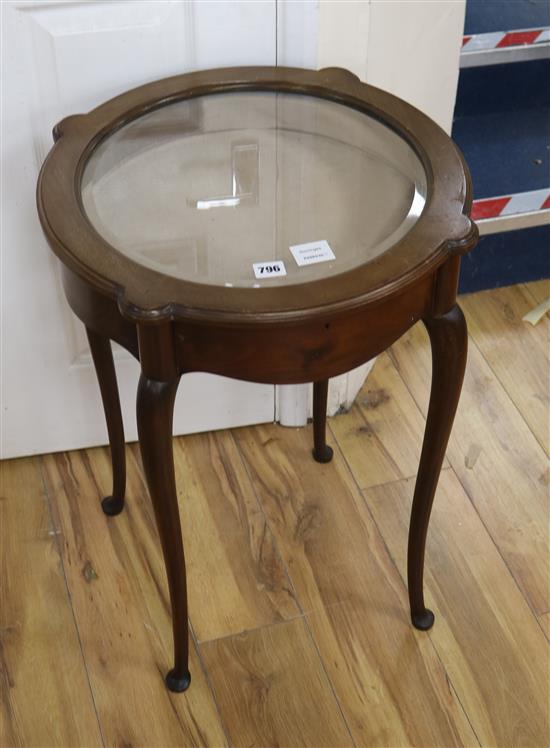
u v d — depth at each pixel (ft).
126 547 5.42
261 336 3.56
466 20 7.26
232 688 4.81
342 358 3.73
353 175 4.07
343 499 5.63
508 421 6.03
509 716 4.68
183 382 5.68
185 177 4.09
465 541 5.40
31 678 4.86
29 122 4.67
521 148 7.18
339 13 4.67
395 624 5.04
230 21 4.61
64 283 4.04
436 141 4.12
